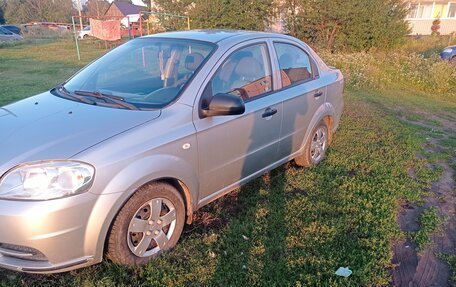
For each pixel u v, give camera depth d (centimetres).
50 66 1471
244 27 1942
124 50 392
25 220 229
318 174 459
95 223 248
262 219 357
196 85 313
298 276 282
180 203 303
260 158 382
